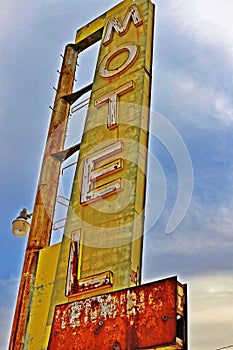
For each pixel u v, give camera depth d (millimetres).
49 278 12523
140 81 14102
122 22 16531
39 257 13203
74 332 9969
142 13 15992
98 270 11273
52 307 11594
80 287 11250
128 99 14000
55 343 10094
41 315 11945
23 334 11852
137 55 14891
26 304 12328
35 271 12969
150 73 14594
